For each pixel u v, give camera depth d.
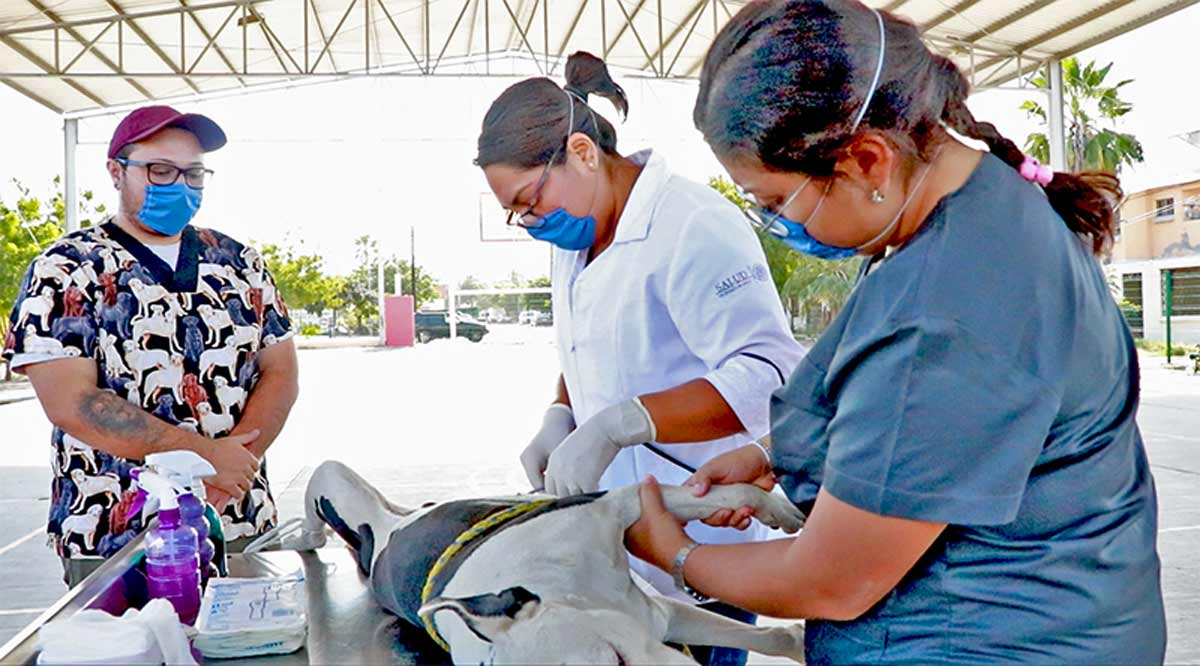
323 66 15.91
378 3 13.52
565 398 2.21
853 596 1.14
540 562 1.41
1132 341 1.20
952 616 1.15
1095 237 1.21
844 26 1.10
